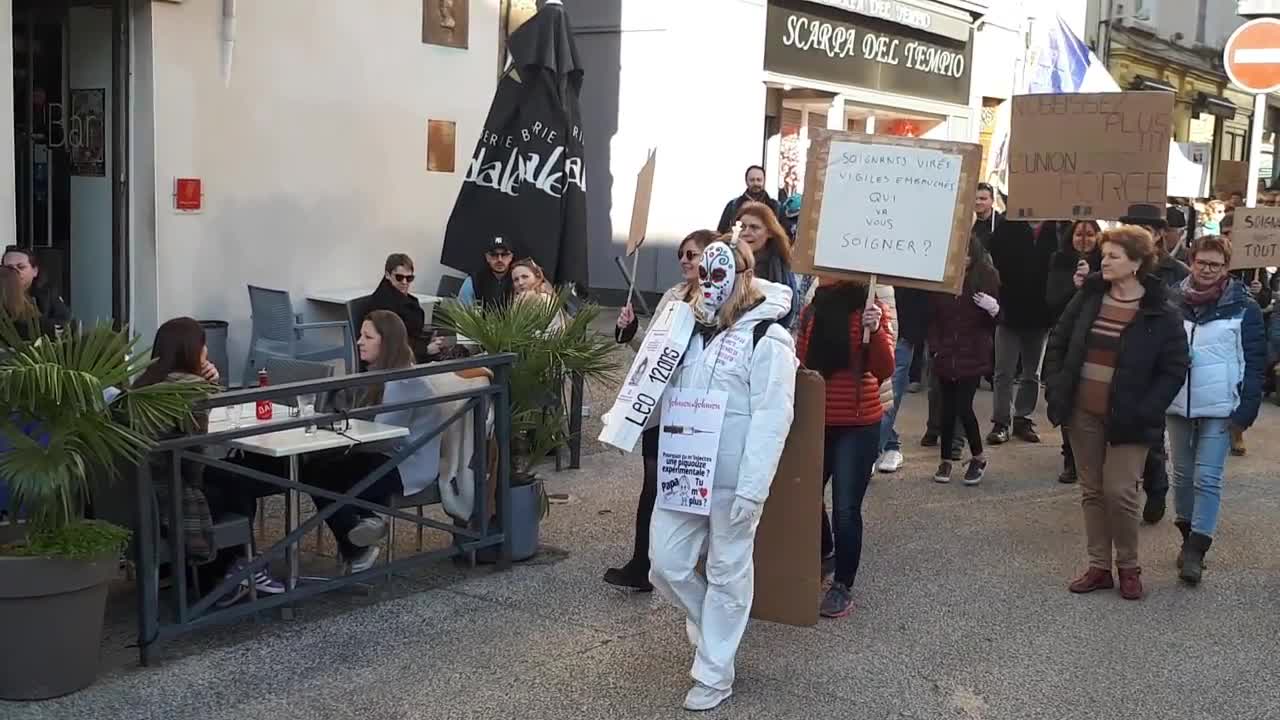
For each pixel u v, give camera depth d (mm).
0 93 8211
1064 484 8727
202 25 9367
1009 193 8969
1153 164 8570
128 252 9328
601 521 7434
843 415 5840
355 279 10758
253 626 5590
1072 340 6293
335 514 5957
